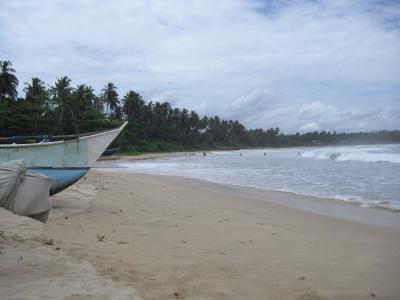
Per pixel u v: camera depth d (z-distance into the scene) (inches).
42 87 2655.0
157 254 229.5
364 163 1275.8
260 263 221.5
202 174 1002.7
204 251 241.6
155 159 2326.5
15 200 295.4
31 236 246.1
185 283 182.4
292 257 236.5
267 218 388.8
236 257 231.0
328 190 629.3
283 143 7362.2
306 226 352.5
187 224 329.4
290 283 191.9
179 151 4173.2
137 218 347.6
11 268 179.6
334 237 305.6
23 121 2389.3
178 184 725.3
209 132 5615.2
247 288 182.7
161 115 4436.5
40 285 160.4
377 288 190.1
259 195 576.7
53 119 2466.8
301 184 719.7
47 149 397.4
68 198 432.1
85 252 219.9
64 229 285.4
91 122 2748.5
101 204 413.1
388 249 265.6
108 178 740.0
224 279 192.5
